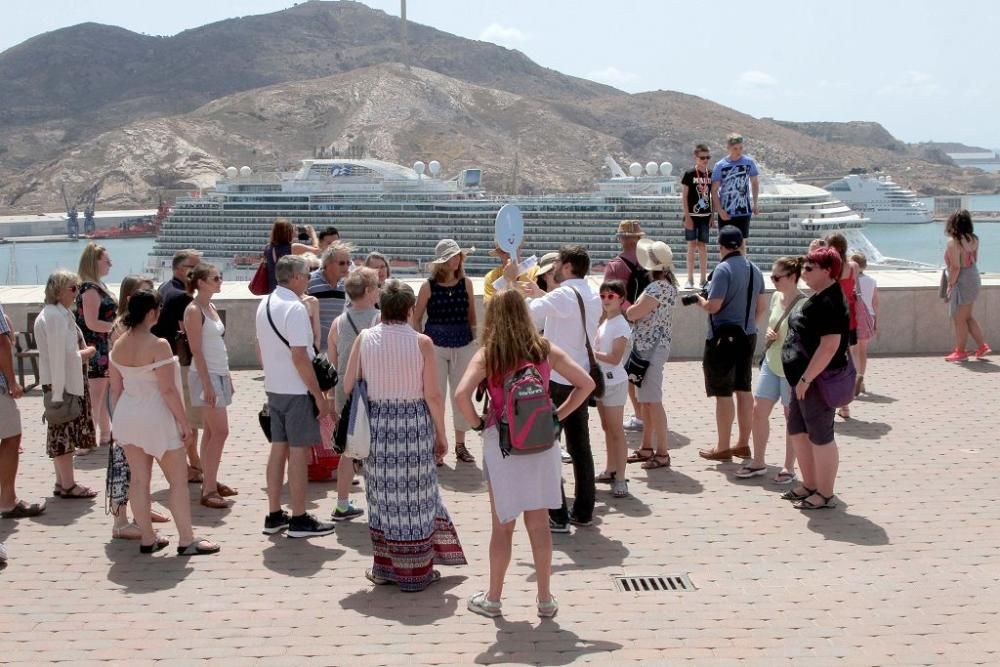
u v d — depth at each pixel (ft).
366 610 19.12
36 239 573.33
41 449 30.45
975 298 40.32
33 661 17.03
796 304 25.36
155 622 18.61
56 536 23.29
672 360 41.93
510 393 17.98
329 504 25.52
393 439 19.92
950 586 19.86
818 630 17.98
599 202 195.31
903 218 508.94
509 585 20.30
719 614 18.71
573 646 17.46
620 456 25.55
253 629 18.29
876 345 42.83
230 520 24.27
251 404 35.32
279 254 34.60
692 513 24.29
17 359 38.93
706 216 42.06
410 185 219.82
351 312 24.77
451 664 16.83
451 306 28.81
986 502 24.70
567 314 23.07
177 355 26.55
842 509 24.39
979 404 34.04
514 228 28.96
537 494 18.45
